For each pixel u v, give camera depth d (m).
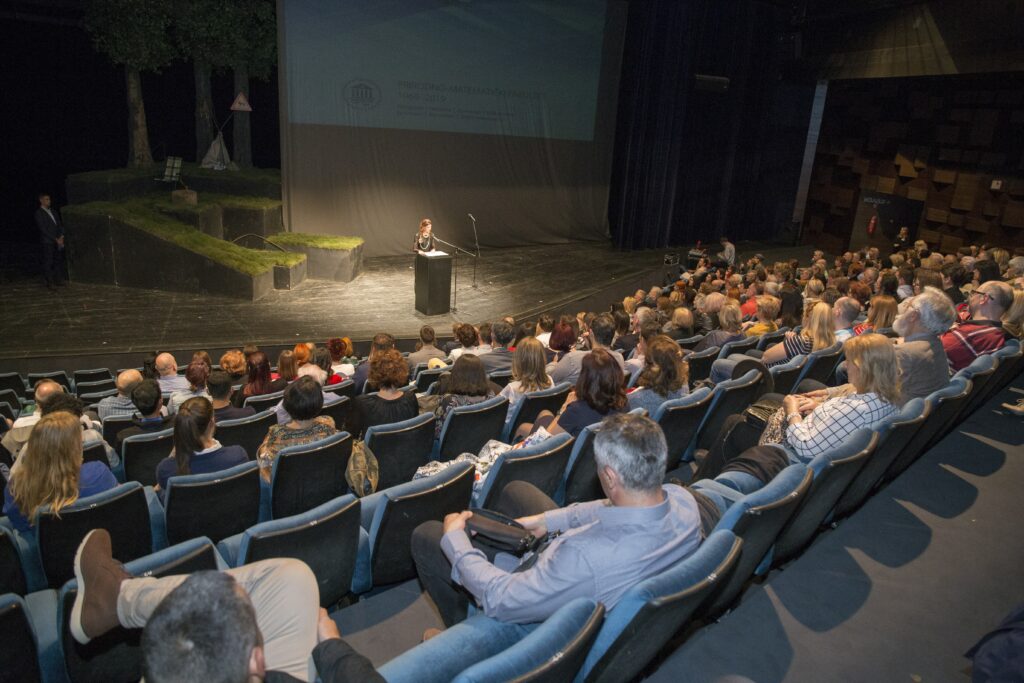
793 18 15.45
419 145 13.70
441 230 14.55
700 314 6.97
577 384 3.33
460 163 14.32
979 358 3.79
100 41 11.80
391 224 13.84
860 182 15.69
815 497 2.33
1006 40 10.76
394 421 3.85
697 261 14.04
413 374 6.10
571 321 7.00
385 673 1.57
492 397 4.01
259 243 12.14
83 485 2.91
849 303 5.00
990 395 4.31
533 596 1.65
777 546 2.47
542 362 4.18
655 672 1.98
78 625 1.46
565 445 2.96
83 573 1.49
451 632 1.71
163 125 15.93
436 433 3.86
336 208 13.16
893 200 14.98
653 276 14.01
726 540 1.71
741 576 2.12
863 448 2.39
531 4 14.13
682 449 3.69
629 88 15.52
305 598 1.42
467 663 1.64
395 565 2.68
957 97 13.35
